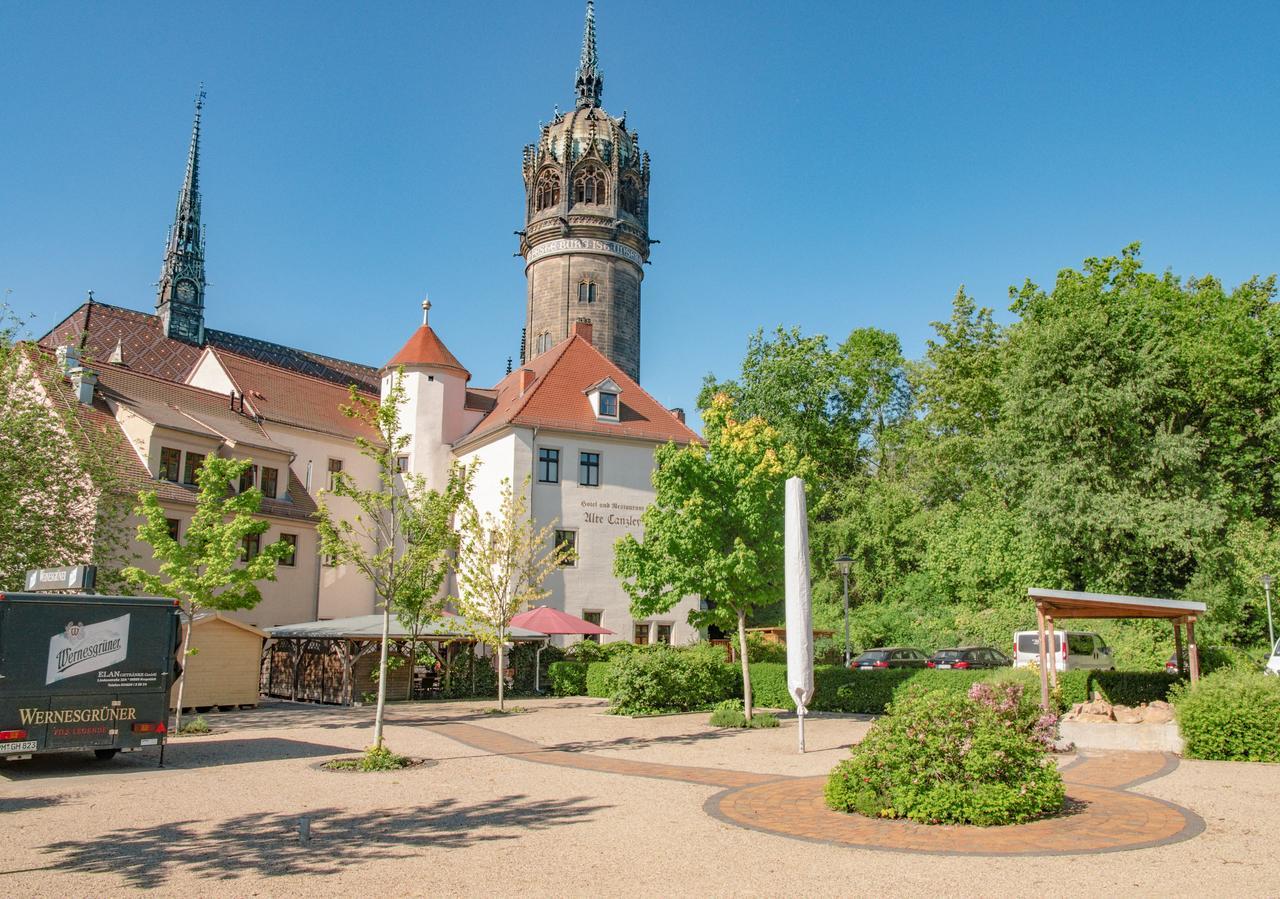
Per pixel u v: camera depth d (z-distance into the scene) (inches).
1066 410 1216.8
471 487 732.0
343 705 1128.8
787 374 2068.2
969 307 1774.1
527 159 2647.6
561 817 437.7
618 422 1628.9
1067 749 639.8
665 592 932.0
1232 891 295.4
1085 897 291.1
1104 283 1608.0
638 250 2605.8
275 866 349.4
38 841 397.1
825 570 1891.0
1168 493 1211.9
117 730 618.5
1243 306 1481.3
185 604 1035.9
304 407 1679.4
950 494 1907.0
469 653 1294.3
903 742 422.3
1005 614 1470.2
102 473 1021.2
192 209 3031.5
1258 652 1302.9
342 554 672.4
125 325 2100.1
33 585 707.4
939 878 315.3
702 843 375.9
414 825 423.8
